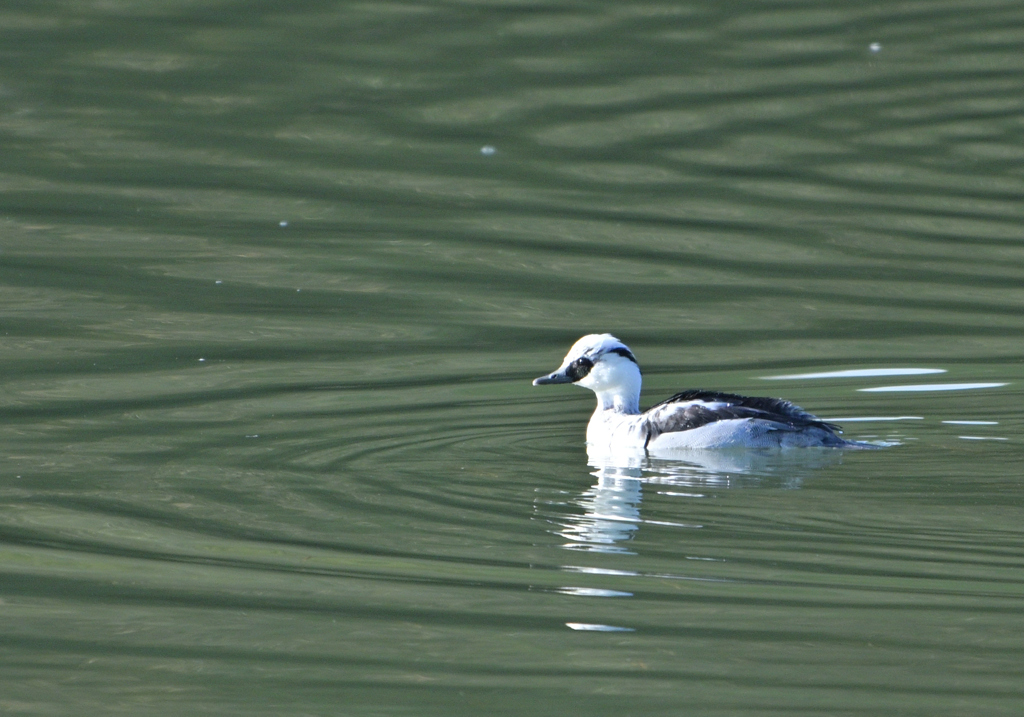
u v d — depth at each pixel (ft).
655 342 61.72
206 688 31.53
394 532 40.47
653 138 86.33
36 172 81.30
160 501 42.88
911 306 65.57
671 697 31.09
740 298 66.80
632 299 66.49
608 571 37.45
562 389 56.54
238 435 49.57
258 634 34.12
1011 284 68.08
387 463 46.91
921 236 73.97
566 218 76.07
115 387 54.60
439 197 78.64
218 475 45.34
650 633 33.96
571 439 50.75
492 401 54.60
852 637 33.63
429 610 35.32
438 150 84.84
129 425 50.29
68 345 59.47
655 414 49.90
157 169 82.23
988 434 49.96
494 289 67.51
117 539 39.86
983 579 36.58
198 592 36.32
